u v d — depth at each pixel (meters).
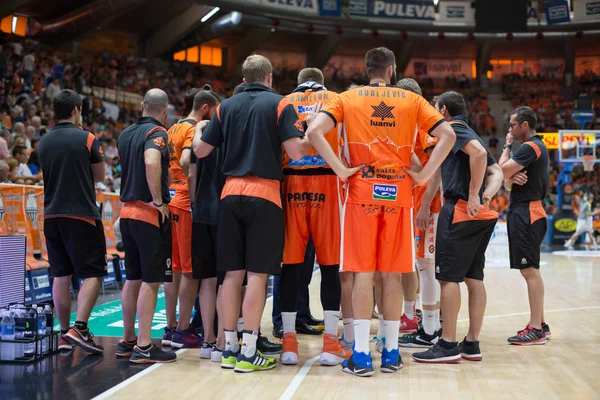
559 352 4.33
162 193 4.04
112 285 8.45
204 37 23.92
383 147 3.60
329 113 3.58
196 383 3.41
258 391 3.24
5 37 19.86
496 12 23.14
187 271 4.46
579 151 16.75
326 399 3.09
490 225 4.03
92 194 4.29
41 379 3.48
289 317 3.95
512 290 8.10
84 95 18.12
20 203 6.26
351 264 3.60
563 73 30.55
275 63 29.03
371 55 3.79
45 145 4.24
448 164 4.07
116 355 4.10
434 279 4.56
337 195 3.89
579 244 17.56
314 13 21.42
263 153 3.69
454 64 31.02
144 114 4.25
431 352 4.00
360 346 3.62
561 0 22.88
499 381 3.49
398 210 3.61
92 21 20.12
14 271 4.36
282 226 3.74
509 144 5.15
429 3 23.12
